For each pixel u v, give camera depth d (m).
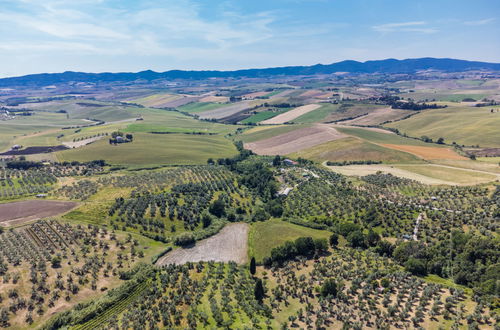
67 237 127.00
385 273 102.44
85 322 86.25
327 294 92.44
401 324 79.31
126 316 87.44
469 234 115.88
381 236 128.12
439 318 80.44
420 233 126.06
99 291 98.50
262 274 109.31
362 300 89.88
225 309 89.94
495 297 84.50
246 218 155.25
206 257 121.38
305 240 118.00
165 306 89.81
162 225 142.38
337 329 80.12
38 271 104.44
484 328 75.19
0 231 129.88
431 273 104.25
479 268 97.50
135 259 116.44
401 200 157.00
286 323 82.81
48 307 90.38
